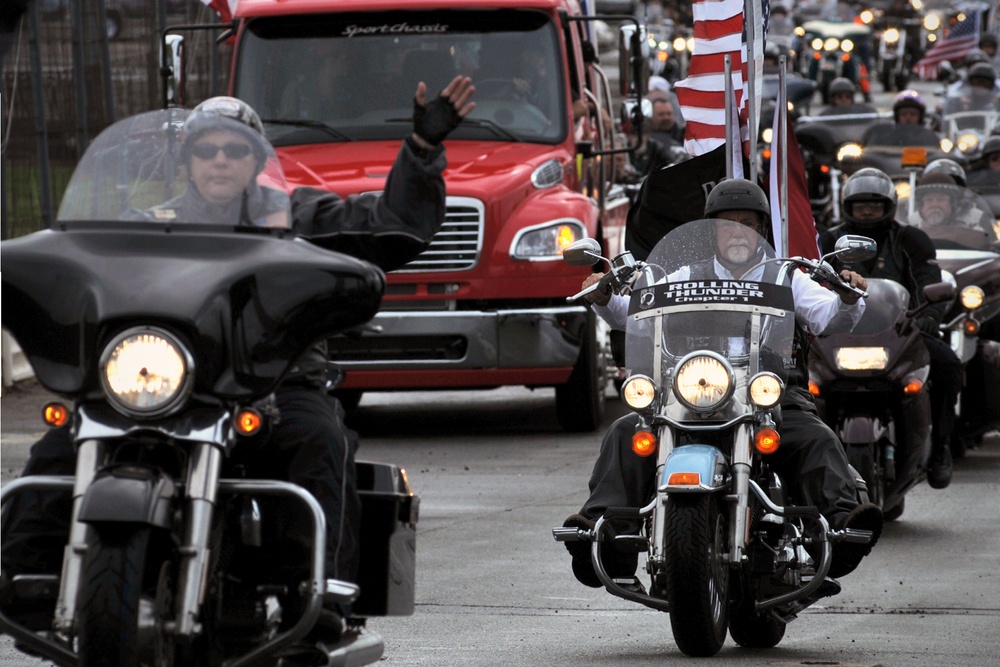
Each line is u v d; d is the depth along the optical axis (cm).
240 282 1683
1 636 2555
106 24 6538
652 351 2459
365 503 1892
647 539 2392
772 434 2389
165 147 1836
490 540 3525
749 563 2411
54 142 6119
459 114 1908
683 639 2380
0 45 1766
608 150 5875
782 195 3303
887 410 3578
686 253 2523
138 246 1728
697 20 3841
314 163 5109
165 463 1673
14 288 1683
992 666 2391
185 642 1611
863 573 3197
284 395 1842
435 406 6038
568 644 2556
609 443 2541
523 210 5072
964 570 3228
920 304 3928
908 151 5575
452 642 2559
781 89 3353
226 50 7981
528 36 5381
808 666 2378
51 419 1770
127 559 1577
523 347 4991
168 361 1631
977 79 9512
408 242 1909
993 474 4547
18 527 1759
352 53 5362
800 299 2589
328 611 1753
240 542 1736
